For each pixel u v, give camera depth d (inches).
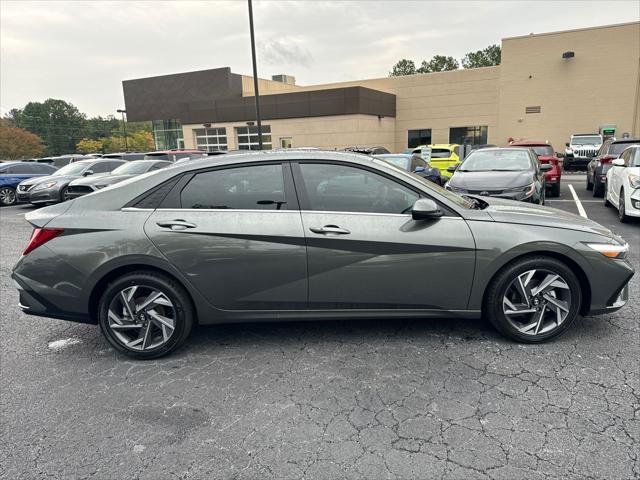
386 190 132.6
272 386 119.2
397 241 128.5
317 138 1088.8
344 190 132.5
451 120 1207.6
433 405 108.0
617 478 83.4
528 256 131.6
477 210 136.3
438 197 133.0
